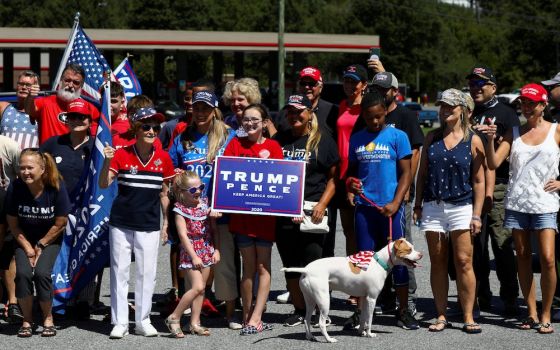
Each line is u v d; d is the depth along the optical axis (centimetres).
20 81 878
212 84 870
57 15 8081
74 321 813
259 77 8169
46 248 761
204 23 7669
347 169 795
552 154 764
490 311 853
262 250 764
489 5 11681
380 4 8131
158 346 717
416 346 714
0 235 778
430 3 8481
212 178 797
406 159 767
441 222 767
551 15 7081
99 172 783
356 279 726
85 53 973
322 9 9625
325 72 8731
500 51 9112
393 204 761
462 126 767
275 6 8381
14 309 801
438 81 8938
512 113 845
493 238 838
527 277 783
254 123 771
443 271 775
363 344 720
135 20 7556
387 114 838
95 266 793
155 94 4862
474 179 764
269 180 762
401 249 721
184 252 752
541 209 762
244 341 734
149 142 749
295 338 743
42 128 880
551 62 7075
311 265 725
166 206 781
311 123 787
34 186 749
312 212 763
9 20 8106
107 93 792
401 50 8175
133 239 759
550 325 771
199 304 761
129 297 916
